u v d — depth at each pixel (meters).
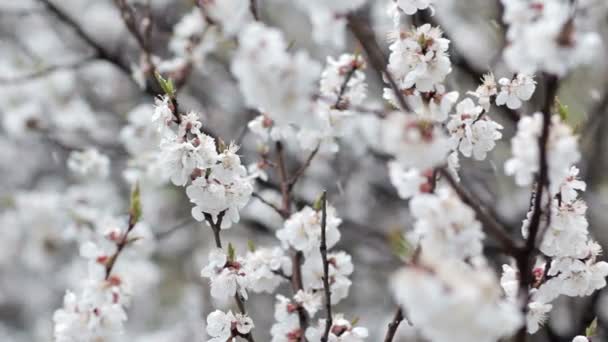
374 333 6.10
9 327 7.36
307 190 5.81
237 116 6.00
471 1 5.82
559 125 1.81
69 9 6.25
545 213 1.96
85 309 2.38
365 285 6.48
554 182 1.99
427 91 2.36
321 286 2.66
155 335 6.27
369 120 2.03
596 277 2.32
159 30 5.20
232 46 4.21
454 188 1.82
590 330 2.33
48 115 5.95
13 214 6.26
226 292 2.47
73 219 5.27
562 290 2.31
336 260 2.66
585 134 4.76
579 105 5.31
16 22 6.28
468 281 1.43
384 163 5.98
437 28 2.36
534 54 1.63
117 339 2.40
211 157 2.40
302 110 1.64
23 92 5.68
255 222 5.53
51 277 7.38
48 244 6.08
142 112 5.09
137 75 4.53
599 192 5.58
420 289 1.40
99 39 5.95
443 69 2.34
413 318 1.55
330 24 1.88
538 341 5.26
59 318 2.40
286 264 2.73
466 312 1.40
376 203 6.57
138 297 6.36
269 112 1.82
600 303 5.46
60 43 6.17
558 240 2.21
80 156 5.14
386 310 6.33
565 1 1.65
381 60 1.85
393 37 2.38
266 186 4.23
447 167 2.13
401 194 1.91
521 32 1.71
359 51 2.65
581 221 2.21
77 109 5.83
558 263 2.30
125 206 6.32
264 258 2.67
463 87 5.52
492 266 4.33
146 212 6.38
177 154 2.38
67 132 5.68
